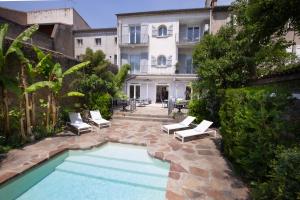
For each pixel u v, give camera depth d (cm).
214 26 2003
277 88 432
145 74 2267
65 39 2445
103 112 1273
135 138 884
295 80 583
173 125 1038
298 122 381
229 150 606
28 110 777
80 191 486
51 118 933
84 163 659
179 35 2377
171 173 539
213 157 659
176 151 717
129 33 2394
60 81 875
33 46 830
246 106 471
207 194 441
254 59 855
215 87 994
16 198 450
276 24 423
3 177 481
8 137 725
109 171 602
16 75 782
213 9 1981
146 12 2272
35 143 768
